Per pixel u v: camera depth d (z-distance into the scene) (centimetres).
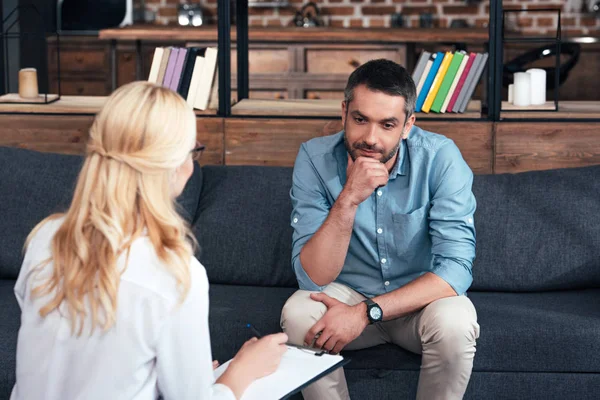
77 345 148
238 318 242
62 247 150
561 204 276
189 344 148
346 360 186
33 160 294
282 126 322
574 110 322
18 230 283
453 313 215
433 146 243
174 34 593
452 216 235
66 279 147
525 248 272
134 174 148
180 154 150
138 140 147
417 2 668
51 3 639
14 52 597
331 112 329
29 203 286
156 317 146
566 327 235
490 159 316
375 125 223
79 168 293
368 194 223
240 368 171
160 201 150
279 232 280
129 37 594
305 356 187
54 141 333
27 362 153
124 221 147
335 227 224
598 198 276
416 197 242
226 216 283
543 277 270
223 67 324
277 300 260
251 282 279
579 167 289
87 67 643
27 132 334
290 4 679
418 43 616
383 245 243
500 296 267
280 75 598
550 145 313
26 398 153
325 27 631
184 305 147
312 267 228
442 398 218
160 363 149
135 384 148
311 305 226
